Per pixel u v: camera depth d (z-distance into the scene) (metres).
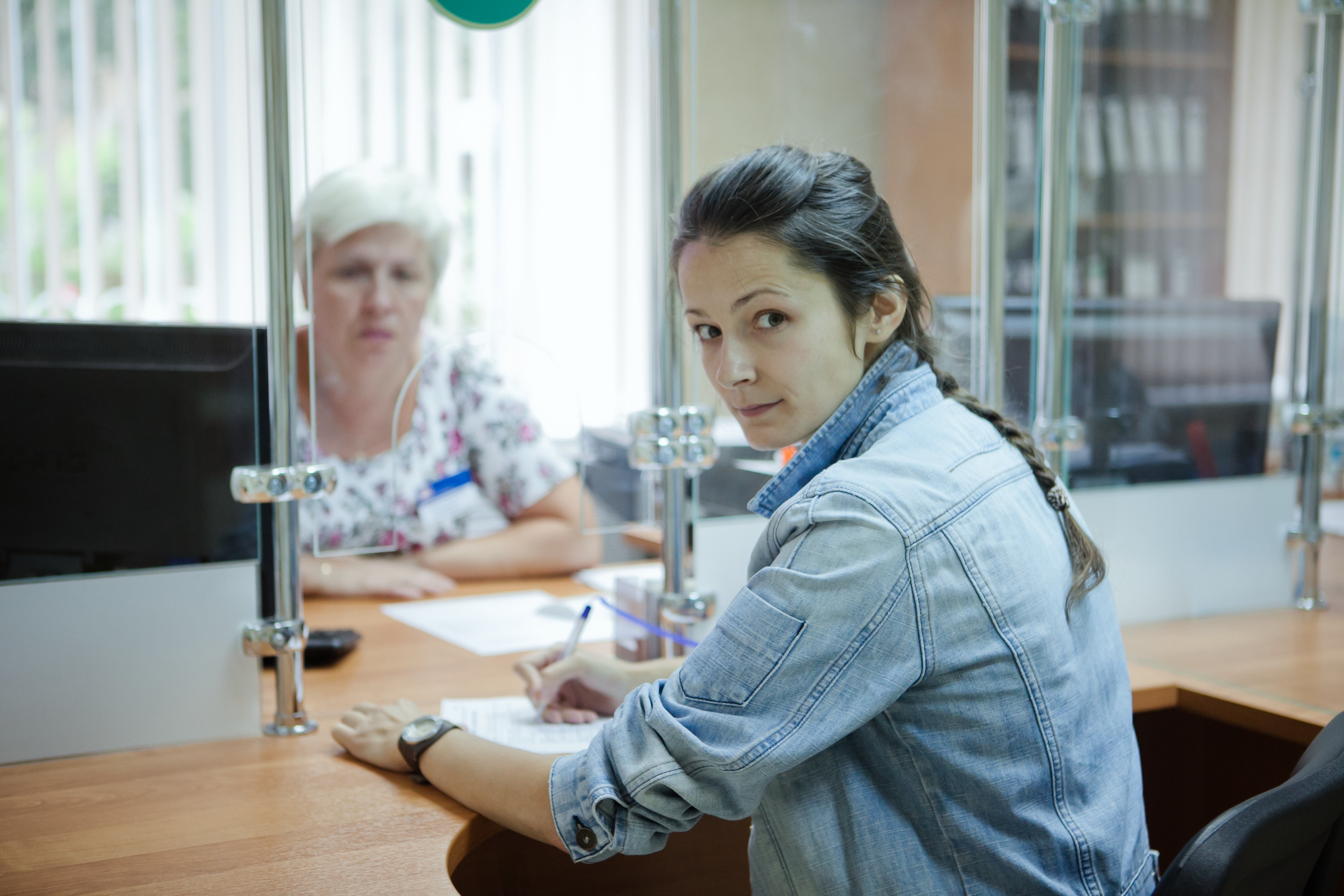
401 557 1.99
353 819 1.00
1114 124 1.52
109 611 1.21
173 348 1.24
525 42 3.28
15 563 1.17
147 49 3.29
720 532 1.56
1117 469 1.54
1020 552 0.87
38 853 0.93
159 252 3.35
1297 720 1.22
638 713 0.89
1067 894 0.83
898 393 0.94
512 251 3.33
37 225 3.27
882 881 0.85
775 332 0.90
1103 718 0.91
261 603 1.27
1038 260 1.59
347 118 3.13
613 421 1.78
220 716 1.26
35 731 1.18
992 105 1.56
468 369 2.07
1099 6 1.53
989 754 0.84
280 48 1.24
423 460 2.00
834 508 0.84
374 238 1.98
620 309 3.41
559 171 3.34
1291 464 1.42
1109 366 1.55
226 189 3.37
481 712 1.30
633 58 3.36
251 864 0.91
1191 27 1.48
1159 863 1.71
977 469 0.89
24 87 3.22
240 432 1.28
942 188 1.58
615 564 1.80
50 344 1.19
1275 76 1.43
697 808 0.86
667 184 1.45
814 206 0.89
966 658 0.83
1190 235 1.47
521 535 2.06
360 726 1.19
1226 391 1.47
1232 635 1.47
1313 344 1.42
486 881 1.35
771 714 0.82
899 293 0.93
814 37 1.51
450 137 3.25
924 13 1.56
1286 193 1.44
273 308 1.25
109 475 1.21
